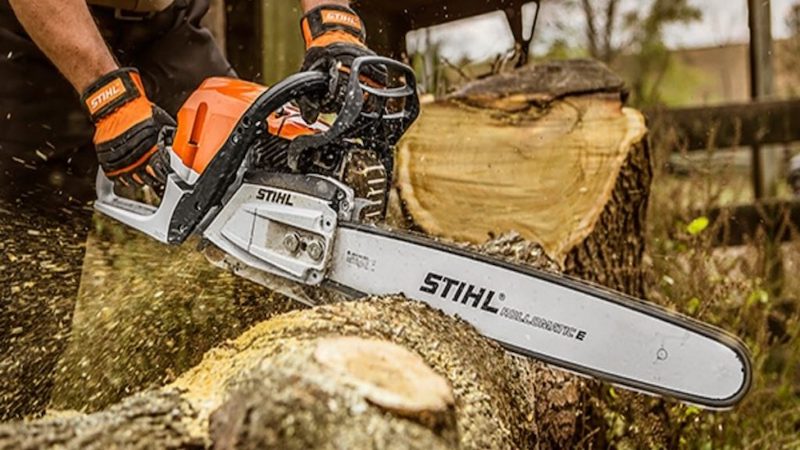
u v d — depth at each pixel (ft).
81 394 7.46
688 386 5.27
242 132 5.56
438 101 10.13
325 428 3.66
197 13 8.37
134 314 7.63
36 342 7.55
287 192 5.60
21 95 7.61
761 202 13.29
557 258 8.40
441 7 9.57
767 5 15.96
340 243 5.54
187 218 5.82
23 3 5.97
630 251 9.52
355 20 6.04
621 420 8.10
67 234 7.92
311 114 5.71
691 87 34.24
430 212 9.04
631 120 9.71
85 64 6.06
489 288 5.45
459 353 5.11
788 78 25.61
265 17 11.95
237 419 3.88
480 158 9.46
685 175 13.25
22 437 3.90
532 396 6.07
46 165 7.87
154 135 5.93
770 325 11.78
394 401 3.69
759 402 9.84
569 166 9.27
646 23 25.98
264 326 4.93
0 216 7.66
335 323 4.85
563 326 5.38
